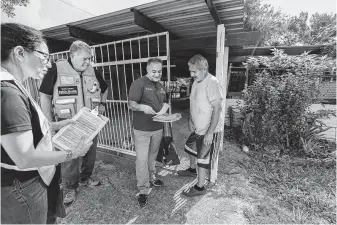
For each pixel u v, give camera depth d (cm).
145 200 230
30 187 100
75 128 136
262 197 248
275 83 418
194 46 353
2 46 88
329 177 298
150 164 258
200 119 238
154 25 346
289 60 427
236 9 281
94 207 226
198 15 312
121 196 246
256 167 329
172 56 555
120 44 479
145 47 434
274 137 413
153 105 232
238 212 221
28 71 101
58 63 207
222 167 329
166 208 226
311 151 386
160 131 241
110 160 350
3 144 81
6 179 92
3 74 86
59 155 102
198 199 243
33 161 88
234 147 429
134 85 222
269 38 1773
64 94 211
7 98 81
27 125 86
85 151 121
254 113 438
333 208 228
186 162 350
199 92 234
